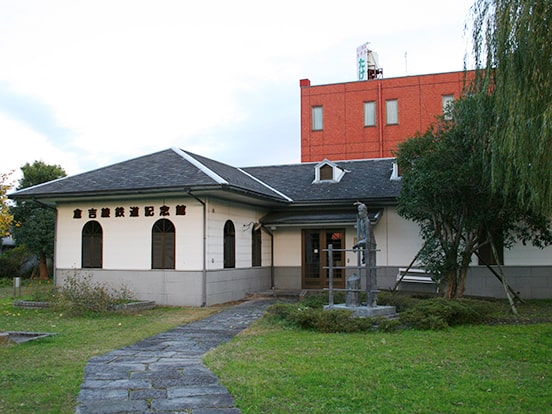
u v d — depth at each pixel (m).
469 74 10.62
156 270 14.63
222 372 6.81
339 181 19.14
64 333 9.97
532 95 8.30
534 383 6.20
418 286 16.70
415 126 31.70
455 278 13.38
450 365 7.00
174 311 13.30
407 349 7.90
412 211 13.59
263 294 16.17
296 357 7.47
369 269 10.80
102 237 15.45
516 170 9.12
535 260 15.77
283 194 18.45
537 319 11.09
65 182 15.98
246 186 15.25
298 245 18.12
